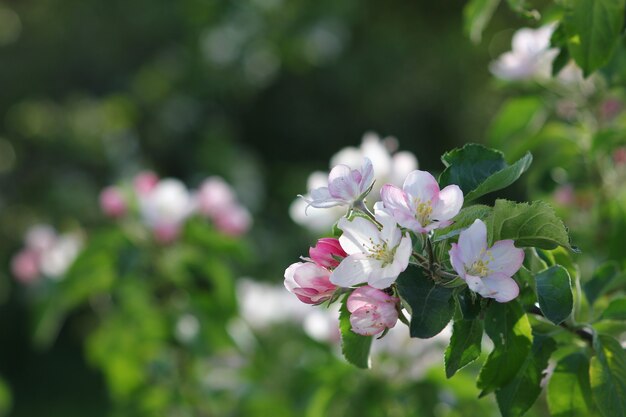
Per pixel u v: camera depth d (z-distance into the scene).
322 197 2.49
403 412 4.20
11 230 13.88
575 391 2.75
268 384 5.24
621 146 4.18
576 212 4.44
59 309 5.25
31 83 14.77
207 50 11.46
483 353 3.92
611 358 2.61
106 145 13.71
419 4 14.52
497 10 13.05
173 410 5.35
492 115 14.98
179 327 5.19
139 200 5.04
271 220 13.18
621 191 4.33
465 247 2.21
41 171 14.12
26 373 14.71
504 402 2.55
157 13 14.20
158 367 5.28
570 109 4.24
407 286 2.23
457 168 2.53
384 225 2.21
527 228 2.27
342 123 15.81
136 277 5.17
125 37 14.57
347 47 14.59
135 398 5.31
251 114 15.62
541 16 3.19
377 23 14.82
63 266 5.76
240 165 13.43
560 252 2.80
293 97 15.63
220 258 5.47
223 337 5.16
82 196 12.76
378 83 15.27
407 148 15.59
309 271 2.32
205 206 5.21
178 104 13.98
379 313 2.22
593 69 2.89
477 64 14.96
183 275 5.09
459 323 2.33
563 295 2.35
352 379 4.32
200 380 5.27
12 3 15.01
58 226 12.61
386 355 4.26
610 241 4.12
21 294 13.66
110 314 5.46
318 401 4.38
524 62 4.11
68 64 14.82
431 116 15.55
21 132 14.37
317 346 4.46
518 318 2.34
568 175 4.43
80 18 14.77
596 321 2.83
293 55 11.23
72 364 14.82
